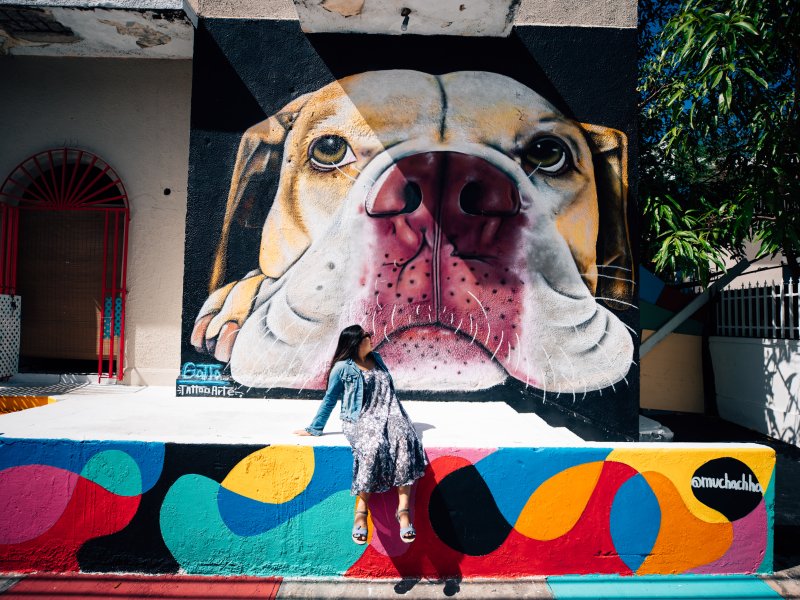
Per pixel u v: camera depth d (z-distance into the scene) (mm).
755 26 6062
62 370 6602
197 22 5801
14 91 6555
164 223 6523
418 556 3654
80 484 3670
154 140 6551
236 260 5777
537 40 5812
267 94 5812
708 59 5852
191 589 3475
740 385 7922
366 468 3369
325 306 5766
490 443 3779
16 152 6551
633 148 5801
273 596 3402
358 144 5793
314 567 3650
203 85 5797
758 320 7598
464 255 5754
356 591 3482
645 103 7918
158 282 6492
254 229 5789
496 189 5770
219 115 5801
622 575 3705
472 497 3680
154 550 3658
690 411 8750
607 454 3713
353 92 5797
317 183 5793
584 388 5723
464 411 5180
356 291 5766
